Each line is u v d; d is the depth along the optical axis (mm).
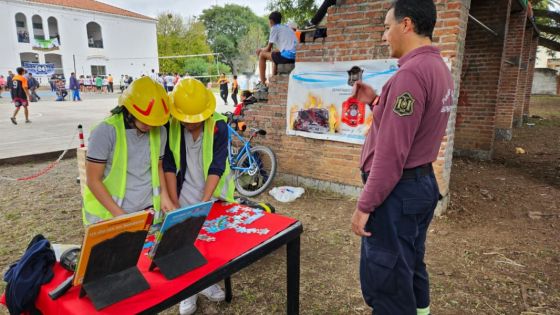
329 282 3098
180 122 2287
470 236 3969
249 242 1882
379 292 1812
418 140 1725
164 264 1580
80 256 1306
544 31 13023
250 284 3051
